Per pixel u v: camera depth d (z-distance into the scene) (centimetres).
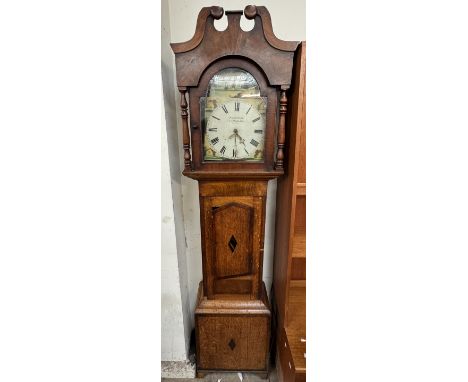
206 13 87
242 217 107
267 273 144
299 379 93
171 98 115
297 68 94
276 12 117
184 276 133
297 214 124
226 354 121
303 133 97
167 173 108
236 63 91
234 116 95
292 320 115
